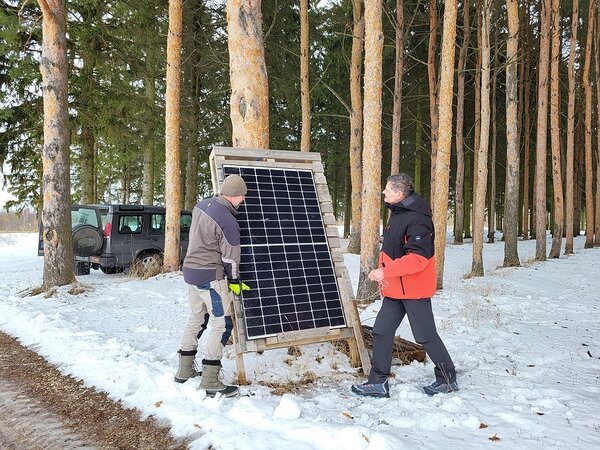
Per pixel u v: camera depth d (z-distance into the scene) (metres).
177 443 3.03
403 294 3.71
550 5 15.94
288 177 4.76
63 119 8.59
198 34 17.19
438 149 9.66
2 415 3.57
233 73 5.50
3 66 13.34
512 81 14.32
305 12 14.91
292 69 18.75
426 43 21.78
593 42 25.33
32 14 12.62
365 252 7.96
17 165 14.77
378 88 7.87
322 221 4.73
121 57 14.64
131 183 31.30
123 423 3.35
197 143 18.25
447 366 3.80
